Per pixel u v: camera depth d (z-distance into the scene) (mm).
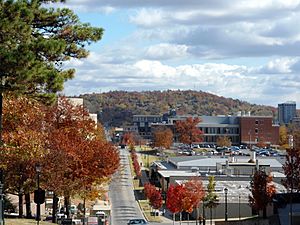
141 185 123938
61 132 49812
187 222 81750
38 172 42031
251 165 117125
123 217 83625
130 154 178750
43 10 31250
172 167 133625
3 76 28109
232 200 85375
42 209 69062
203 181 101125
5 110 38688
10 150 38688
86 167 51906
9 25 27422
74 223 53938
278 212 72125
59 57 31188
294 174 66438
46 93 30016
